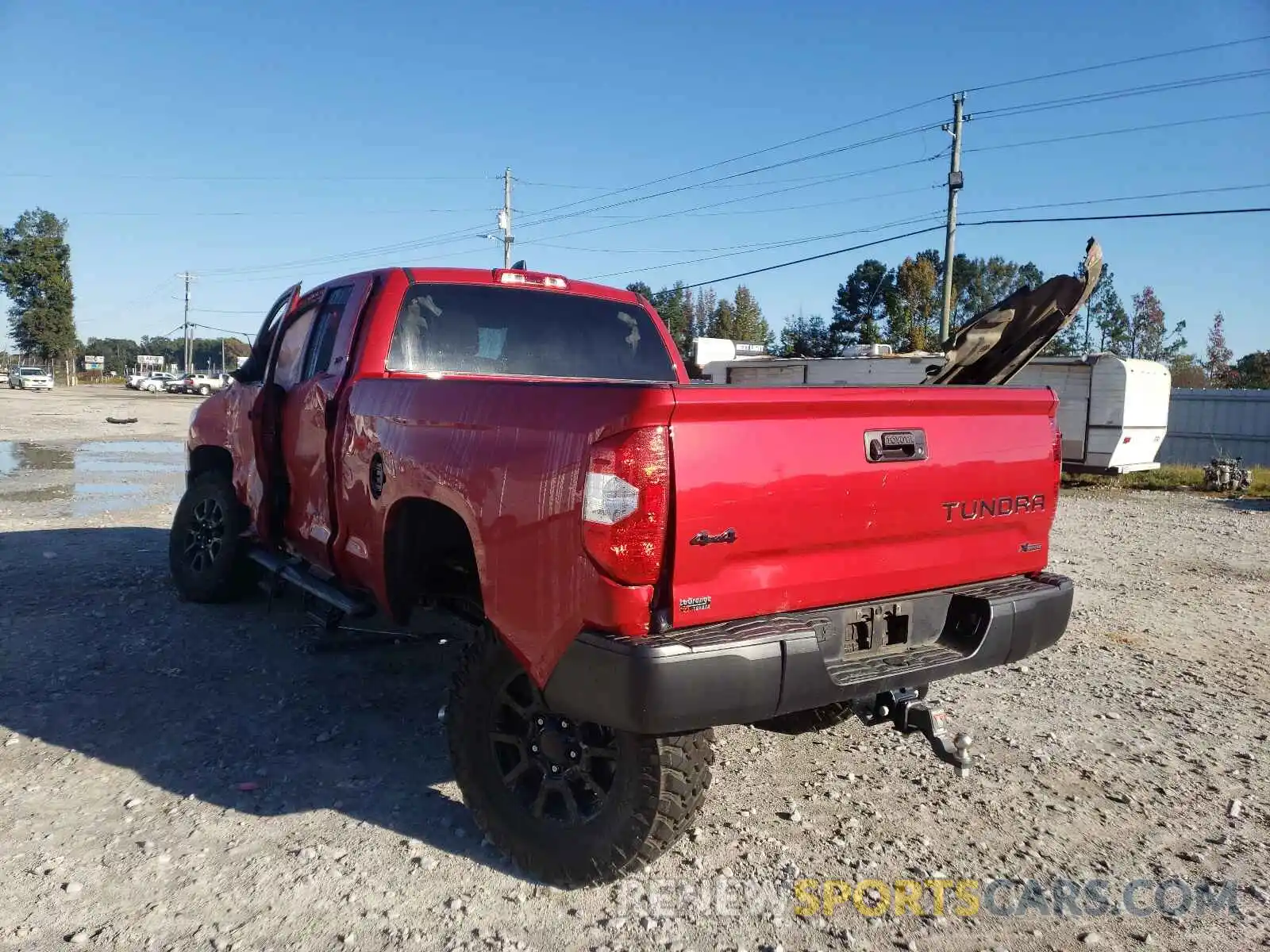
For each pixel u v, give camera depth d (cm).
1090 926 322
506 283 514
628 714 282
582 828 327
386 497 407
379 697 519
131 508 1199
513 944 301
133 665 561
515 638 320
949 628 373
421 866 347
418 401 391
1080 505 1648
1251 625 752
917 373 2092
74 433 2538
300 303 573
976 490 368
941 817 397
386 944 300
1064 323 465
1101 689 574
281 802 395
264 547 603
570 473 299
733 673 288
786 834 379
